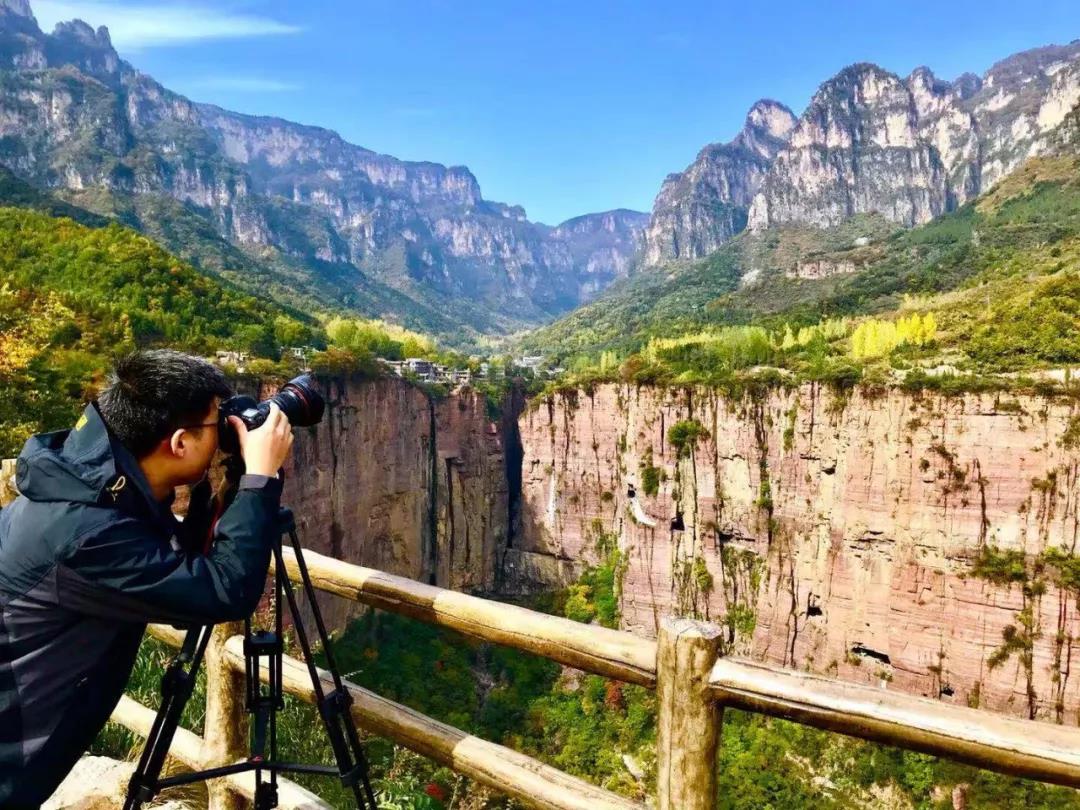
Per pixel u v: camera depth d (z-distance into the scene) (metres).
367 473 61.88
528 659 60.38
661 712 3.31
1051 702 49.53
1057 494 48.94
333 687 4.53
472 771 3.96
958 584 52.41
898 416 54.47
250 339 59.81
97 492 2.88
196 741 5.28
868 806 44.56
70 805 5.36
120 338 44.00
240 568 2.93
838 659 58.94
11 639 2.84
